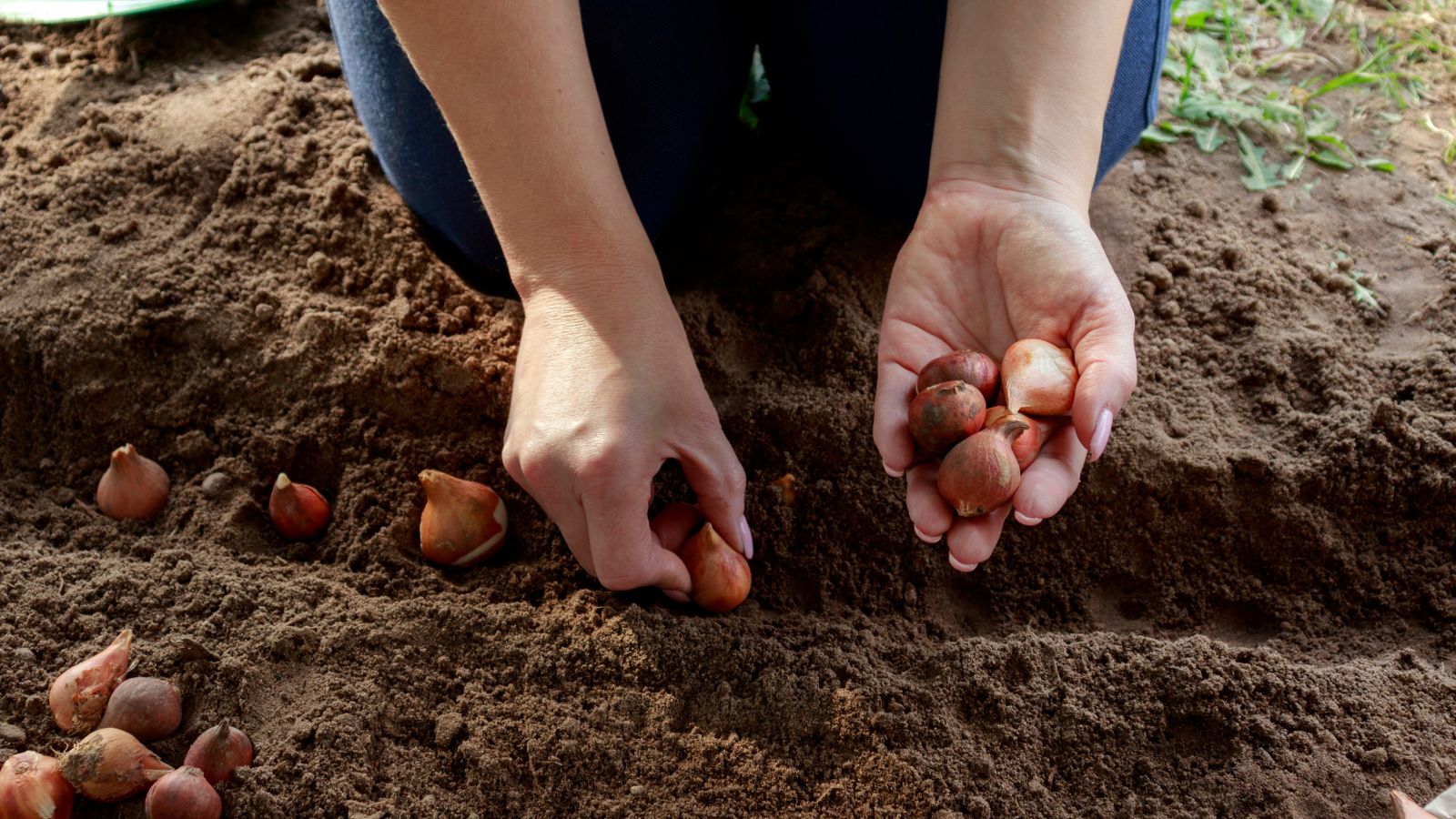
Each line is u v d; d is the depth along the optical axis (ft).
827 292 3.25
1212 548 3.03
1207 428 3.09
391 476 3.05
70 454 3.11
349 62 3.14
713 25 3.21
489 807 2.69
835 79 3.24
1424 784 2.70
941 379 2.74
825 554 3.01
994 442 2.63
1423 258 3.35
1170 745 2.76
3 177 3.35
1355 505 3.03
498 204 2.76
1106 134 3.18
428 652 2.81
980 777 2.72
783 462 3.06
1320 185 3.51
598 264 2.75
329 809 2.65
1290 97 3.68
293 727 2.71
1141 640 2.83
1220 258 3.32
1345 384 3.13
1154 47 3.11
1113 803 2.72
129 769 2.62
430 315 3.17
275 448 3.07
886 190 3.34
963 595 3.02
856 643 2.87
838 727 2.74
